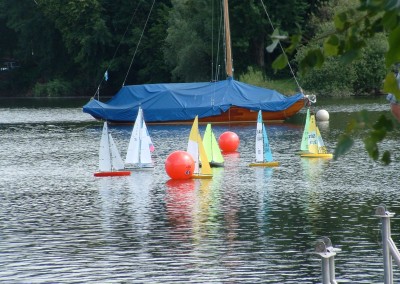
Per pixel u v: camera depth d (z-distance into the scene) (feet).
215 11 602.85
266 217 168.35
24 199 199.31
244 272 124.57
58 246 145.89
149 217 171.73
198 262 131.64
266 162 253.03
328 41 35.99
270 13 599.16
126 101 428.15
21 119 476.95
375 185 206.59
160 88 426.51
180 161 227.40
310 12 614.75
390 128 36.70
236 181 221.66
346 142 36.32
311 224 159.84
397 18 32.99
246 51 625.82
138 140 250.78
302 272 123.75
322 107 490.49
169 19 631.15
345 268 124.88
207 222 164.66
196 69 613.52
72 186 219.41
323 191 199.62
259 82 572.92
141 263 131.95
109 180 229.86
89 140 346.33
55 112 533.55
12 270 129.49
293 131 366.84
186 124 416.26
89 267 130.21
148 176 236.43
